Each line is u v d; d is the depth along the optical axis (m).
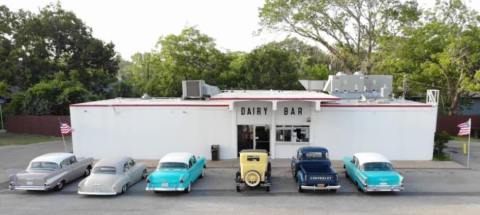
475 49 34.44
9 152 27.78
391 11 38.50
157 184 16.55
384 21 39.41
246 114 24.33
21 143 32.22
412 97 44.53
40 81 43.31
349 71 45.34
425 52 36.97
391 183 16.33
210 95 27.98
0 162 24.33
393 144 24.03
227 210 14.87
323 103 24.75
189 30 45.31
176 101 26.81
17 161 24.62
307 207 15.17
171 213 14.55
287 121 24.25
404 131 23.91
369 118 23.95
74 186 18.52
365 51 42.66
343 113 23.98
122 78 70.56
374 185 16.36
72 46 48.34
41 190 17.58
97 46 48.75
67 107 40.06
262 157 17.44
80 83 43.12
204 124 24.48
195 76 44.19
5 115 40.38
